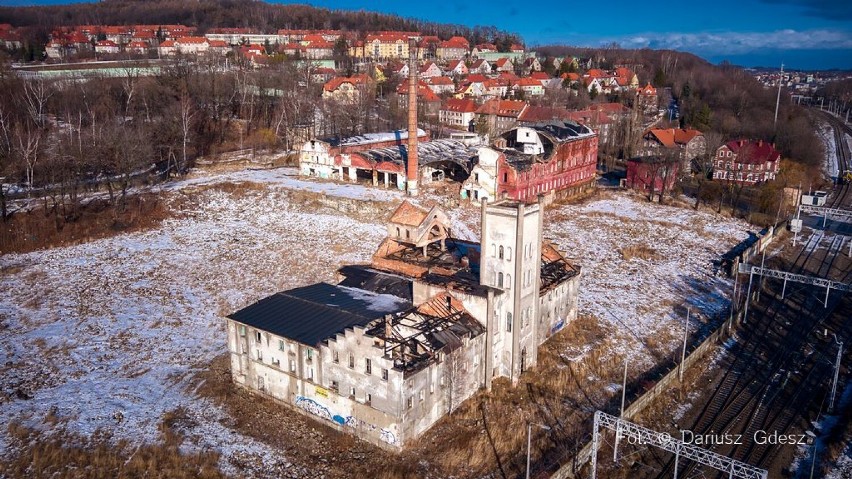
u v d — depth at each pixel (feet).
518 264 166.20
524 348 179.63
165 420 158.20
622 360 194.29
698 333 215.72
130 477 136.36
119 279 248.93
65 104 440.45
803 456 150.41
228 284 246.47
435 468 142.00
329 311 167.43
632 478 140.77
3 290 237.86
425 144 401.29
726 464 143.54
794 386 183.11
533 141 369.09
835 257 300.61
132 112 443.32
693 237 316.60
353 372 149.07
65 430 153.38
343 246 282.97
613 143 495.82
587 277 259.80
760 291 253.65
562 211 346.95
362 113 499.92
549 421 160.25
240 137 453.58
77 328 209.67
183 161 393.70
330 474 140.15
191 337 204.95
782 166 448.24
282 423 158.81
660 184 384.88
